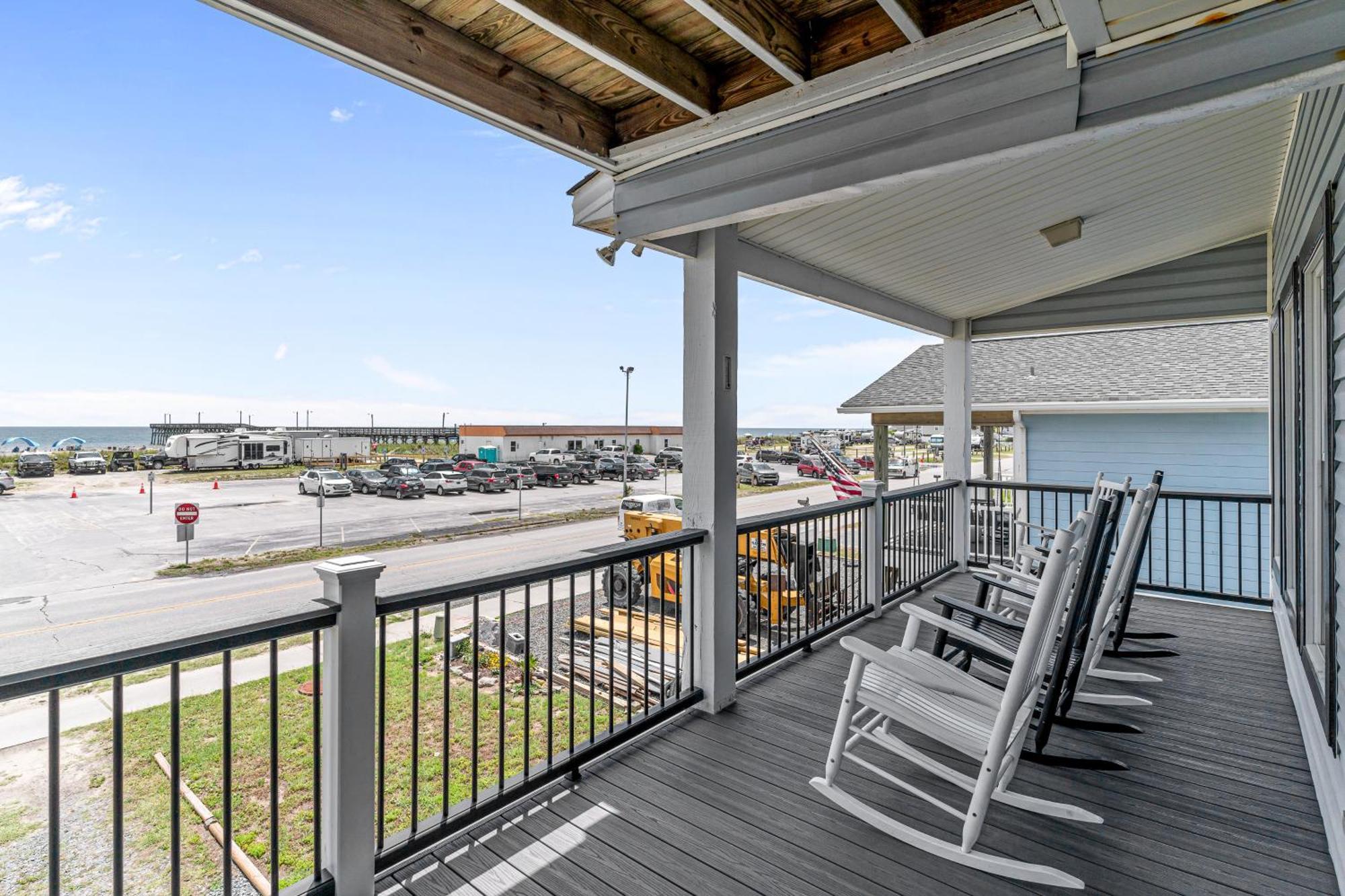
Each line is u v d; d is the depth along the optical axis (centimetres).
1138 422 745
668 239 293
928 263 434
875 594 455
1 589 910
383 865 188
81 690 552
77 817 344
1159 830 214
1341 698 198
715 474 308
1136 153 312
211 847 316
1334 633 213
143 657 142
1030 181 325
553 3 164
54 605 821
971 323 602
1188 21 142
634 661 541
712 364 309
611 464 3300
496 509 1898
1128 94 154
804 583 552
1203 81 145
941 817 223
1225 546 689
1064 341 987
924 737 283
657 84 197
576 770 248
